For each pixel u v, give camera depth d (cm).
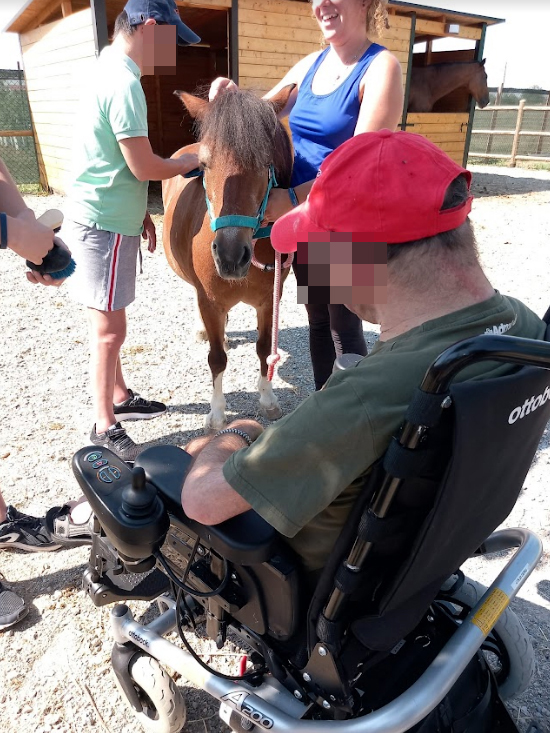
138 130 242
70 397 358
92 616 210
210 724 173
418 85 1139
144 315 496
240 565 124
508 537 155
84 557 238
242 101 243
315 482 102
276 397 357
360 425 98
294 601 121
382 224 98
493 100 1989
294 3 864
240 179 235
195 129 274
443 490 95
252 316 505
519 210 976
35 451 303
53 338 443
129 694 162
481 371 102
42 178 1105
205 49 1223
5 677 188
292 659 131
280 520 104
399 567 105
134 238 272
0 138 1095
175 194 352
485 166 1639
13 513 237
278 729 118
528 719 171
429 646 137
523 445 111
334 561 109
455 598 149
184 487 124
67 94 890
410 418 90
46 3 902
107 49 253
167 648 147
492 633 155
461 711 134
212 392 347
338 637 113
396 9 982
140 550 127
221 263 239
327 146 255
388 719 109
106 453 142
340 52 249
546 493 275
